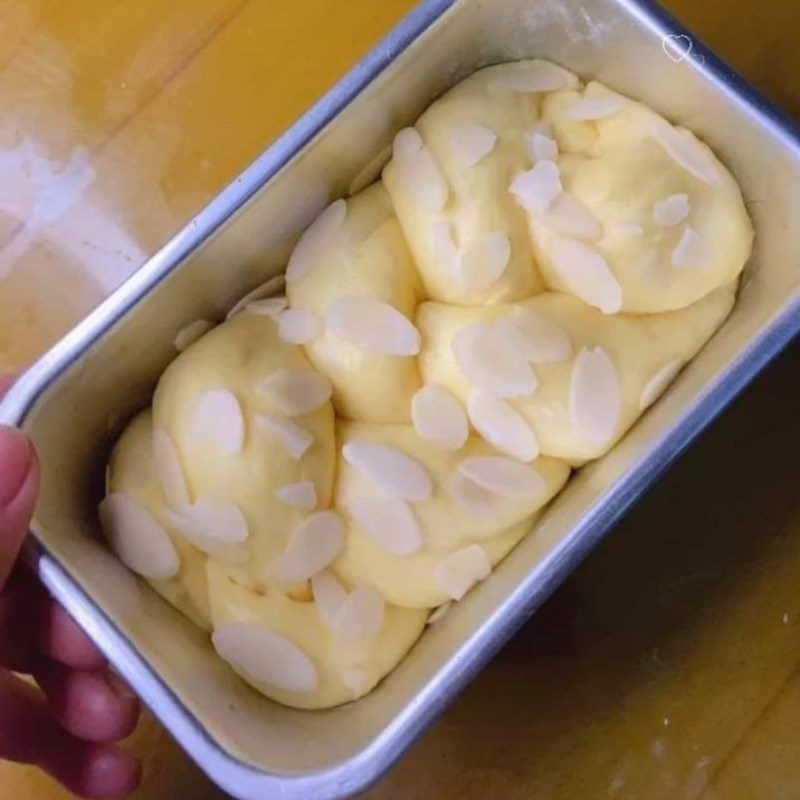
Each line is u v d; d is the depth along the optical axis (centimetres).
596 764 33
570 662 34
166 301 29
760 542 33
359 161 31
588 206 30
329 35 36
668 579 34
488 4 30
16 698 31
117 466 30
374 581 30
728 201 30
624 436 30
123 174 36
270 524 29
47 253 36
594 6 30
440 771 33
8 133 37
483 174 30
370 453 29
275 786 25
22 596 29
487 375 29
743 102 29
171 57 37
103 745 31
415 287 31
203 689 28
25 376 28
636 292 30
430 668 28
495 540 30
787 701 33
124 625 27
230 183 29
